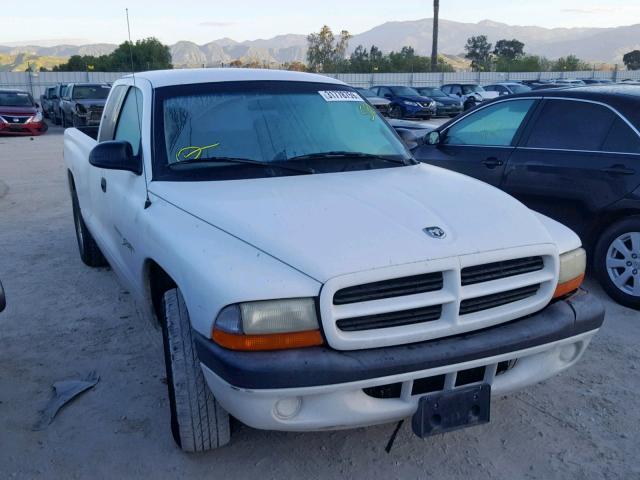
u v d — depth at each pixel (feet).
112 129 15.67
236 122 12.58
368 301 8.54
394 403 8.86
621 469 10.08
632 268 16.48
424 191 11.00
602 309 10.23
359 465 10.16
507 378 9.55
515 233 9.68
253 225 9.38
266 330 8.27
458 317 8.95
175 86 13.02
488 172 19.69
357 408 8.61
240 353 8.32
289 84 13.78
